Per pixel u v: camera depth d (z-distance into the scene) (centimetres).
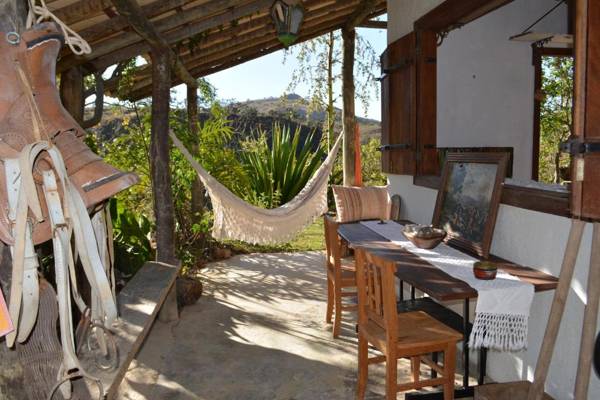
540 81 461
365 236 311
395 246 278
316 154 784
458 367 273
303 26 535
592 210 164
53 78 116
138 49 349
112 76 405
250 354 291
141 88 466
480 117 454
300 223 486
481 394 196
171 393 246
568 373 198
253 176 766
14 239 102
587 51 167
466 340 218
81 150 118
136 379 260
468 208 268
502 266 229
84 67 348
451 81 442
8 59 109
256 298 400
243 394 245
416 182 367
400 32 408
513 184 249
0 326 99
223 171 522
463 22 337
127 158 453
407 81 382
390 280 204
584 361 163
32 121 110
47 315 124
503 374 246
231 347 302
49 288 126
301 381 257
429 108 364
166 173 338
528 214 227
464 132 451
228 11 356
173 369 272
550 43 441
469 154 278
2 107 108
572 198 171
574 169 169
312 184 510
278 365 276
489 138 459
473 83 448
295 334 322
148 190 477
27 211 101
